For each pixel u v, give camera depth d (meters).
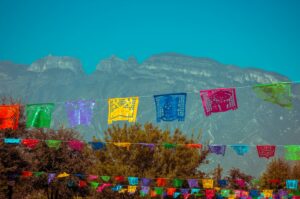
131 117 24.95
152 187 36.19
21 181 42.09
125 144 29.27
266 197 35.59
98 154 43.34
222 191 36.09
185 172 42.44
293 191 37.78
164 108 24.50
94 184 36.69
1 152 38.25
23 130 40.41
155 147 42.97
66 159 43.94
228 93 23.06
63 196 44.47
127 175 40.56
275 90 20.98
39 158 43.19
